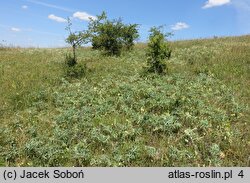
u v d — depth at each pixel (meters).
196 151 7.46
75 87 12.51
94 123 8.96
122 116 9.39
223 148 7.67
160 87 11.57
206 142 7.89
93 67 15.88
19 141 8.18
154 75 13.30
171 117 8.74
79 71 14.34
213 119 8.93
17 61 18.05
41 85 12.83
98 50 22.70
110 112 9.73
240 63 15.33
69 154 7.40
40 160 7.27
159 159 7.23
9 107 10.60
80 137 8.27
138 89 11.38
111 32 20.56
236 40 25.22
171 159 7.18
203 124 8.51
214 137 8.02
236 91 11.58
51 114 9.95
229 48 19.78
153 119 8.77
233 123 8.98
